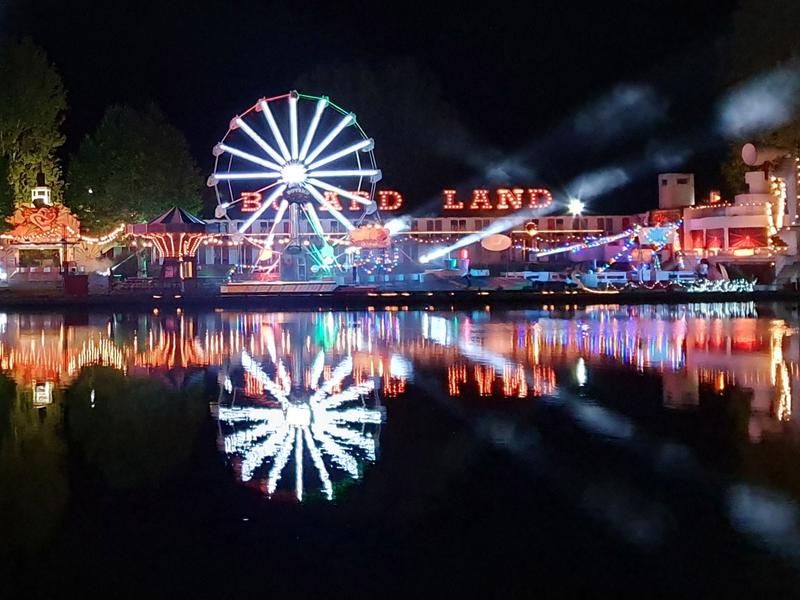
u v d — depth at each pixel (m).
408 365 16.83
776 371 15.38
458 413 12.05
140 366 17.05
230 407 12.66
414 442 10.36
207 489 8.52
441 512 7.77
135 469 9.27
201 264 49.16
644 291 37.97
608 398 13.02
